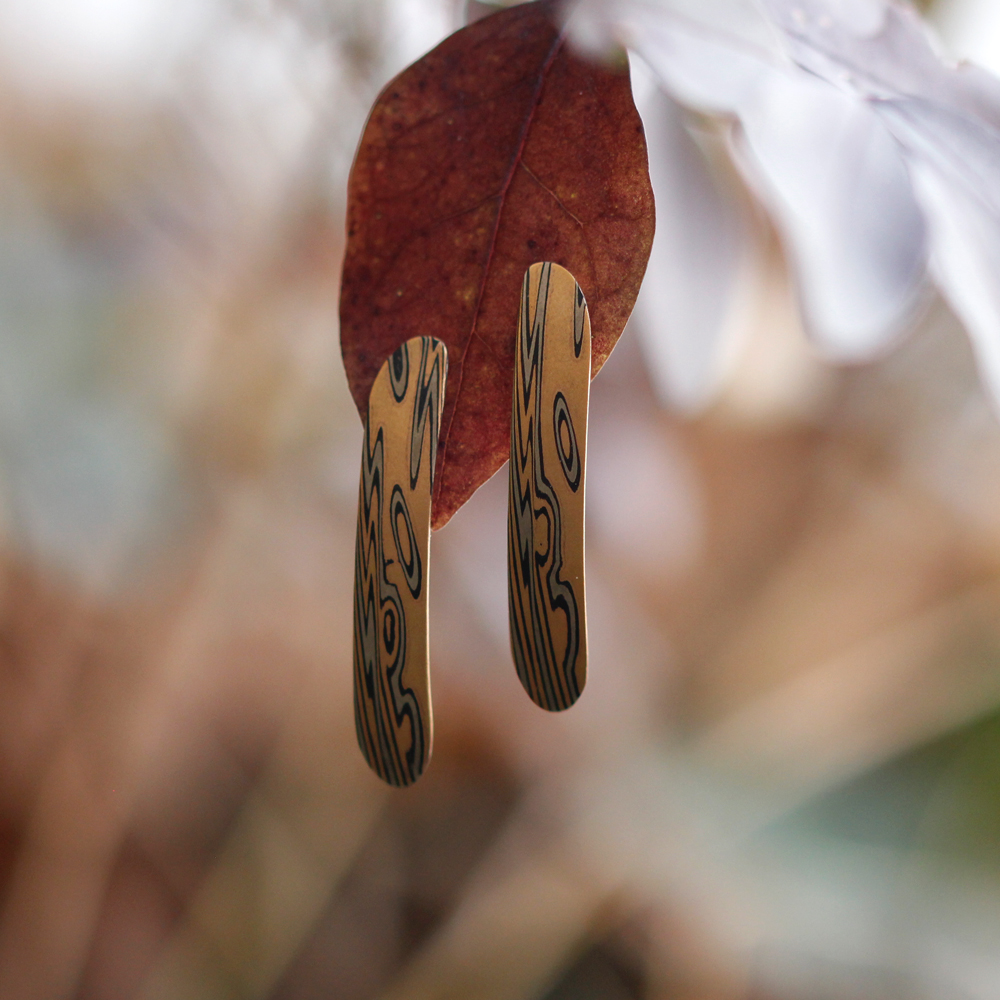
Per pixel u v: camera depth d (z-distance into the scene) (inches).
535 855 32.3
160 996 28.3
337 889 32.0
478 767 35.9
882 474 39.5
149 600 30.0
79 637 28.6
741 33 14.9
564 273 14.9
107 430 31.9
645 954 31.3
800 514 39.7
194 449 29.3
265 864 30.3
